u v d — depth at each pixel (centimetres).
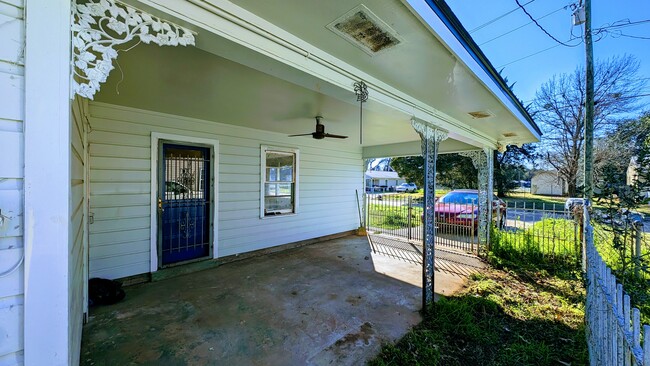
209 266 486
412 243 684
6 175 90
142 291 378
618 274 302
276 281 419
